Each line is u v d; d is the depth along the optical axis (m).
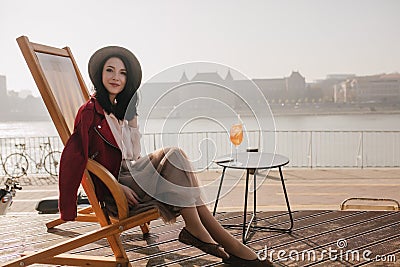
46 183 7.76
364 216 3.11
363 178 7.81
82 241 2.13
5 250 2.58
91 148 2.14
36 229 2.99
